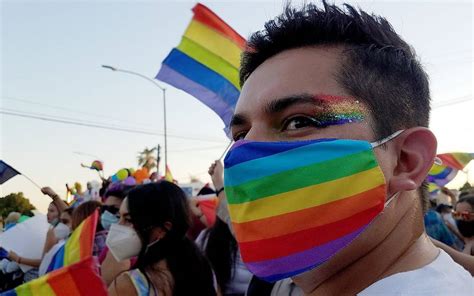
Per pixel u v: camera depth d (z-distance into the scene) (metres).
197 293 2.27
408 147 1.08
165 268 2.21
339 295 1.06
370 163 1.01
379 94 1.08
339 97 1.06
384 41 1.14
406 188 1.03
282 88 1.09
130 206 2.38
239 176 1.11
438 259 1.01
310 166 1.04
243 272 3.21
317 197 1.03
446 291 0.90
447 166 5.51
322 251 1.03
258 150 1.09
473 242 4.08
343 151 1.03
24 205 8.93
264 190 1.07
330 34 1.11
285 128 1.10
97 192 6.89
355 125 1.05
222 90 3.30
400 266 1.02
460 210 4.16
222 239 3.24
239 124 1.22
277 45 1.16
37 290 1.80
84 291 1.80
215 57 3.33
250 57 1.25
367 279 1.03
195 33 3.36
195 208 4.45
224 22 3.40
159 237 2.32
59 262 2.29
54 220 5.69
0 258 4.54
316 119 1.07
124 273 2.16
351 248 1.04
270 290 1.85
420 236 1.09
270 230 1.07
